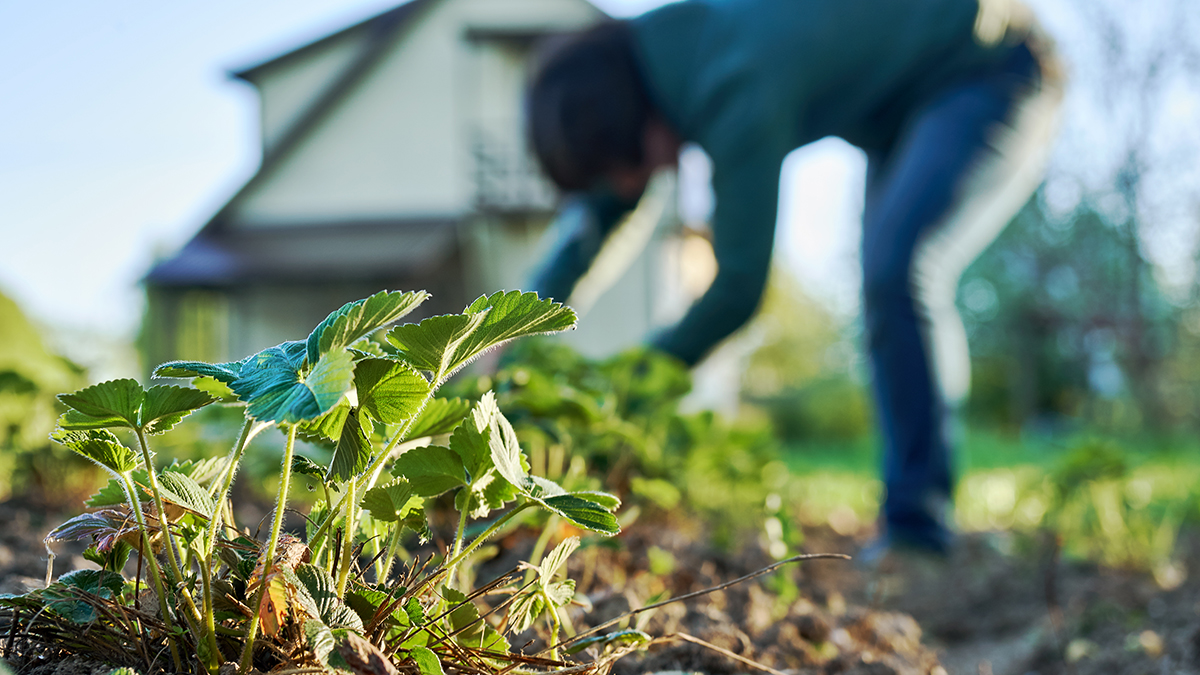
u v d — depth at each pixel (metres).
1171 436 10.45
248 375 0.71
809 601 2.17
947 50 3.62
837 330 25.95
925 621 2.74
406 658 0.79
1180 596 2.76
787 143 3.43
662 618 1.44
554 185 3.96
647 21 3.65
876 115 3.92
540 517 1.42
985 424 19.47
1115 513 3.41
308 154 12.23
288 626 0.79
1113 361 13.41
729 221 3.43
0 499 2.59
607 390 2.46
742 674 1.34
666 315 10.95
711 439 2.76
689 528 2.62
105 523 0.83
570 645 0.94
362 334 0.73
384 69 12.12
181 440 2.94
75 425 0.76
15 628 0.83
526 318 0.79
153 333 11.79
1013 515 4.48
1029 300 16.48
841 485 6.79
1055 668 2.24
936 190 3.47
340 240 11.69
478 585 1.45
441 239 11.14
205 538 0.82
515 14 11.88
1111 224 11.39
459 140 12.01
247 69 12.86
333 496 0.94
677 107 3.61
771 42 3.37
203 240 12.09
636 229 4.50
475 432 0.83
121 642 0.83
